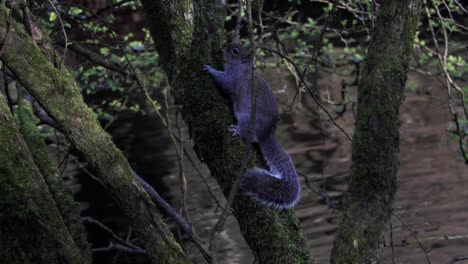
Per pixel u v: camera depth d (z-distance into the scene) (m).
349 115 23.48
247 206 7.13
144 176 19.84
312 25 14.67
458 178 18.64
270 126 7.91
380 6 6.57
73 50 12.34
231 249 15.46
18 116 8.50
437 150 20.64
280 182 7.37
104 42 14.20
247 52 7.88
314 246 15.38
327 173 19.31
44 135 12.00
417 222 16.42
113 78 14.60
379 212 6.40
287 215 7.18
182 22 7.62
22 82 6.59
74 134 6.56
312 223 16.47
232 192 5.89
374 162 6.37
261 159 7.79
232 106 7.63
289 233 7.09
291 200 7.25
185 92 7.54
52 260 6.54
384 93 6.37
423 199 17.61
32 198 6.55
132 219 6.50
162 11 7.63
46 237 6.54
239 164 7.22
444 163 19.72
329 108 23.48
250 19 5.88
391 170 6.40
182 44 7.59
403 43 6.45
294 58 16.08
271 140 7.92
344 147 21.11
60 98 6.61
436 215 16.66
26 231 6.50
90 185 19.11
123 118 24.39
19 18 7.75
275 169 7.75
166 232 6.52
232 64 7.85
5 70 8.81
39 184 6.65
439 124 22.45
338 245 6.42
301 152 21.02
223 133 7.34
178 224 7.95
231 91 7.64
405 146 21.11
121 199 6.50
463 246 15.11
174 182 19.38
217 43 7.66
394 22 6.45
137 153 21.45
